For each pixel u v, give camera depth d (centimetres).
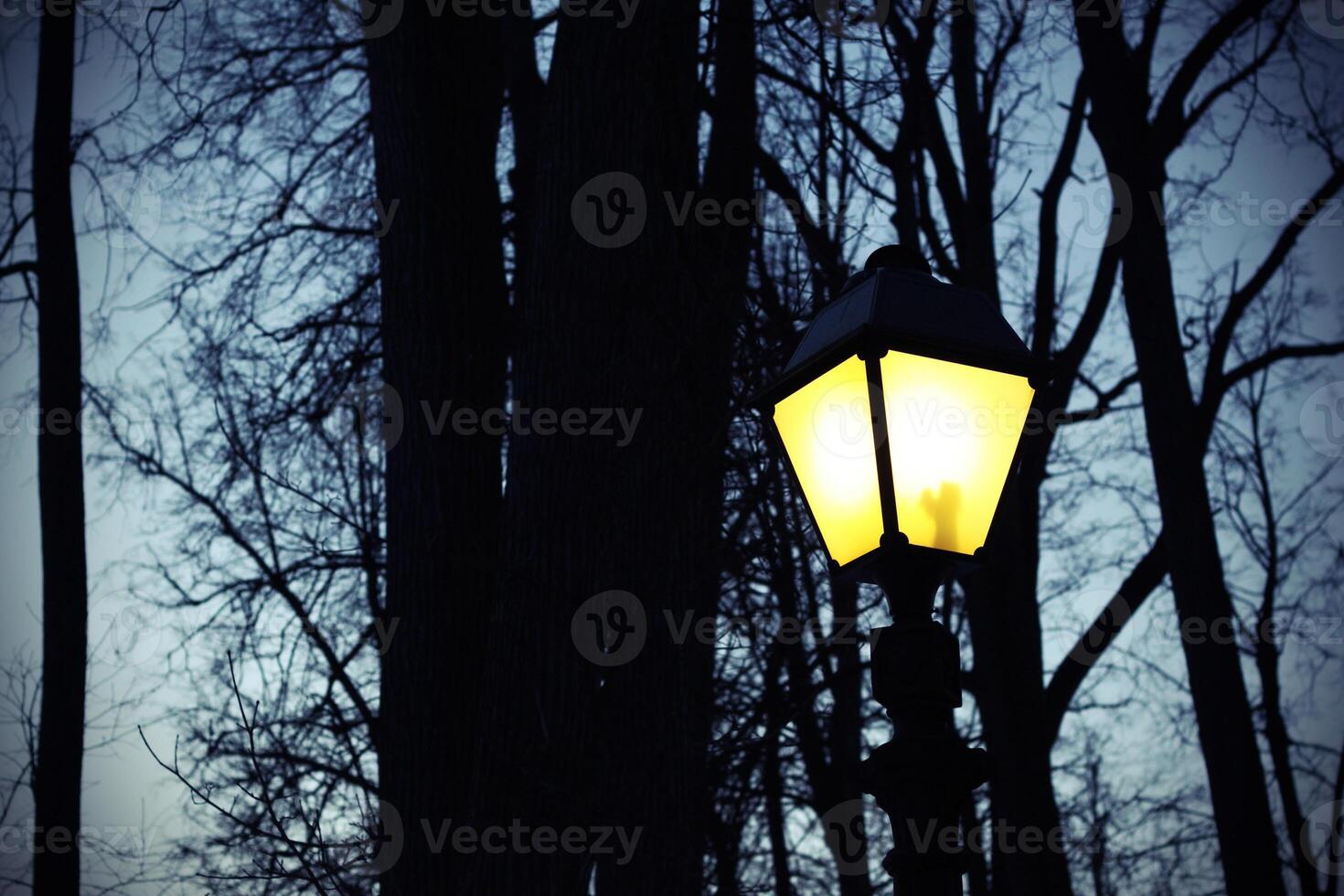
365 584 1005
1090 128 1120
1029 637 1095
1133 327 1067
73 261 1066
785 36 841
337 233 1074
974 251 1202
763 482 705
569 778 545
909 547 325
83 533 1016
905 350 338
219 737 901
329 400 998
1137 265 1069
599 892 630
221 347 1074
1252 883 976
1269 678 1506
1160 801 1488
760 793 970
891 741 326
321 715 908
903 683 325
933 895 311
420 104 682
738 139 802
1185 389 1045
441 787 600
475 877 530
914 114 1153
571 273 602
